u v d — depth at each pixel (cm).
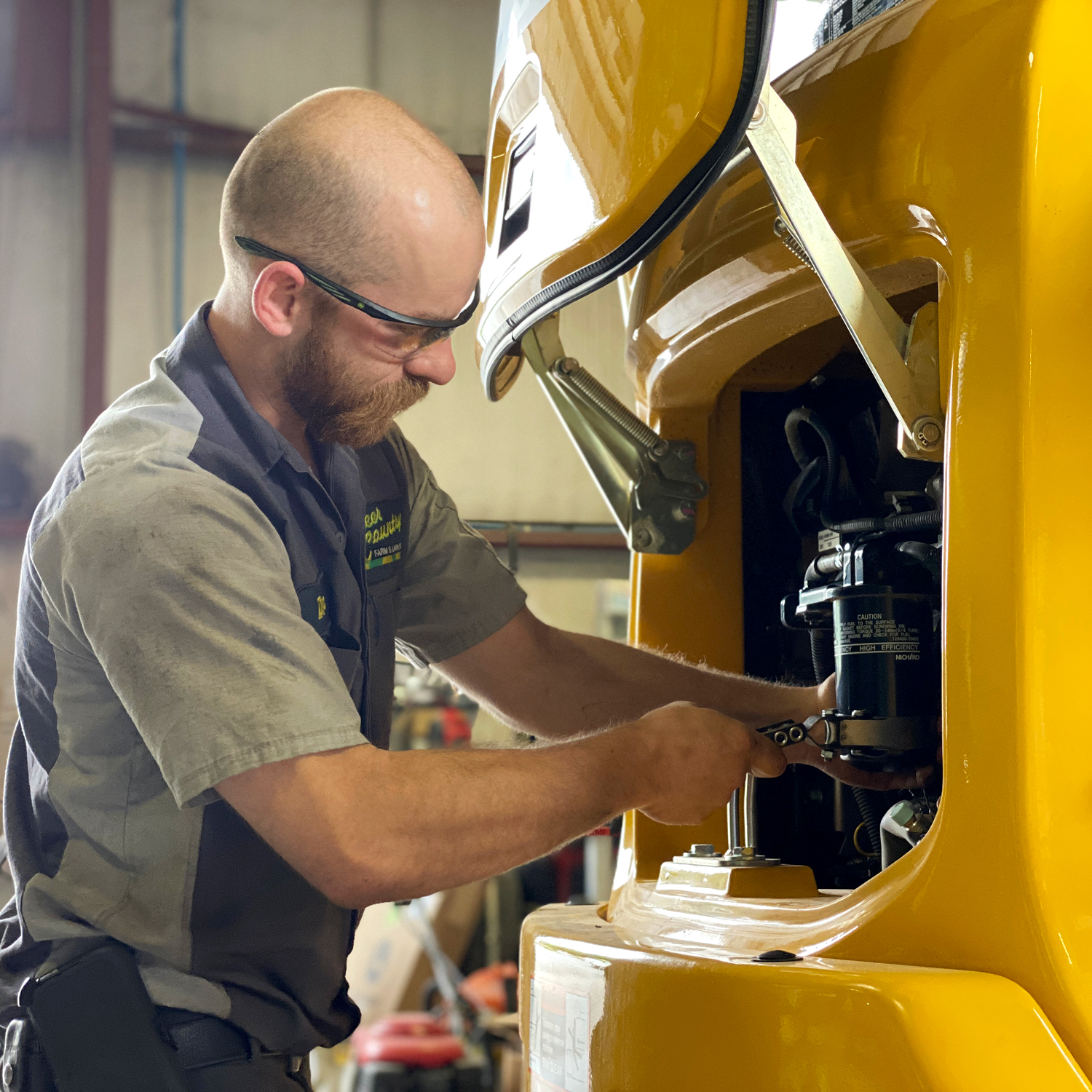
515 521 512
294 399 109
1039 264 68
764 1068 68
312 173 102
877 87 80
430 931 398
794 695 120
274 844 89
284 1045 106
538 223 96
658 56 76
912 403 78
